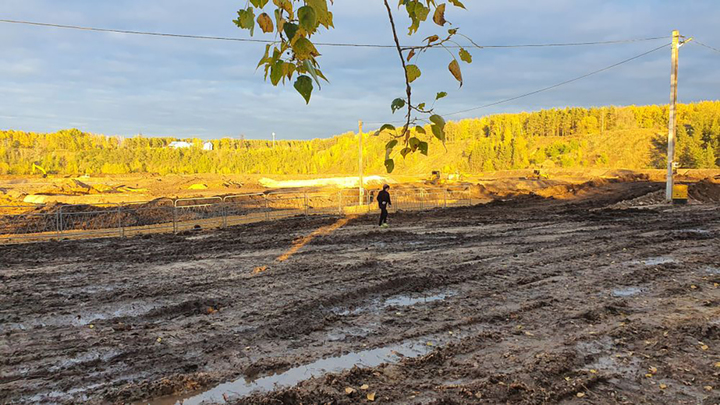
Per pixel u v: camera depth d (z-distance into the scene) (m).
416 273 10.23
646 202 28.08
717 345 5.98
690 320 6.91
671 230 16.34
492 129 167.00
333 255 12.86
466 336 6.44
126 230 20.53
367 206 28.75
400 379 5.07
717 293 8.39
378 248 13.94
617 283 9.19
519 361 5.51
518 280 9.52
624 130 139.75
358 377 5.11
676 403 4.51
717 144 101.81
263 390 4.90
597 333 6.45
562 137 152.38
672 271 10.08
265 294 8.77
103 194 43.06
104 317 7.59
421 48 1.38
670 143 27.23
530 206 29.70
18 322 7.33
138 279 10.27
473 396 4.66
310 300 8.23
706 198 30.00
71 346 6.23
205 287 9.39
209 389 4.96
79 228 21.72
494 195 43.12
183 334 6.67
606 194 36.28
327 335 6.59
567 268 10.62
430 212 25.97
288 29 1.13
